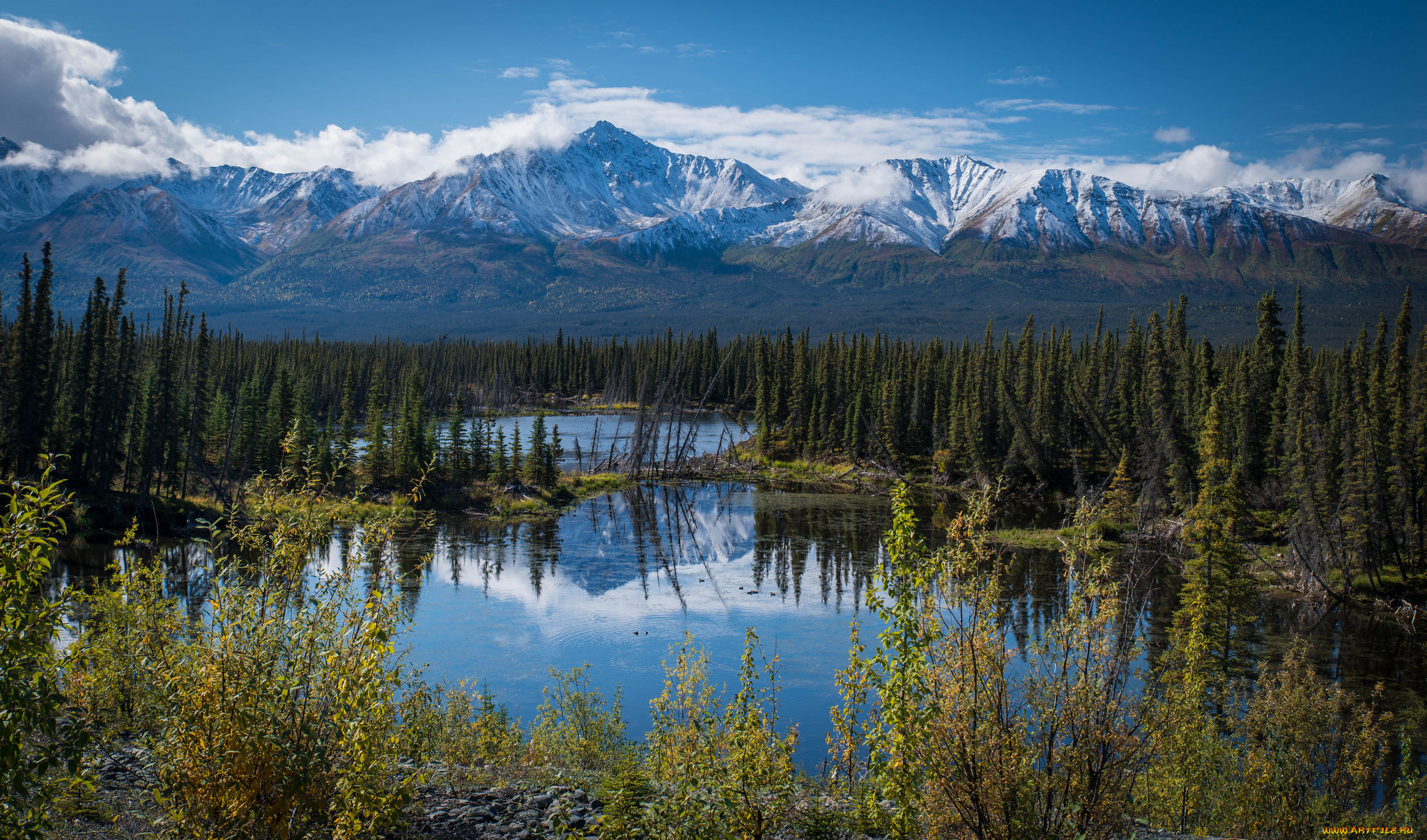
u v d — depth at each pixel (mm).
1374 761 20234
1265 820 18031
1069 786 11023
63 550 48188
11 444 59688
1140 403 93938
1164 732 11758
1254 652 39844
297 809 8844
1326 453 57562
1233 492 38156
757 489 94312
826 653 36750
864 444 113312
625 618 42031
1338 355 92438
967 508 11633
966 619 11812
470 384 189250
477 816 13383
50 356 67250
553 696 29266
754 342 186625
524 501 75688
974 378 112062
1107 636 11398
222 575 9344
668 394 170375
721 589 48375
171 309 72312
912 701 11203
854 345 142625
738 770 11789
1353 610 48344
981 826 10781
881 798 12727
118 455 64312
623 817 12117
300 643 9258
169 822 9961
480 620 41000
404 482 73000
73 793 9781
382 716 9219
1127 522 66938
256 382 101250
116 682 13250
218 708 8562
